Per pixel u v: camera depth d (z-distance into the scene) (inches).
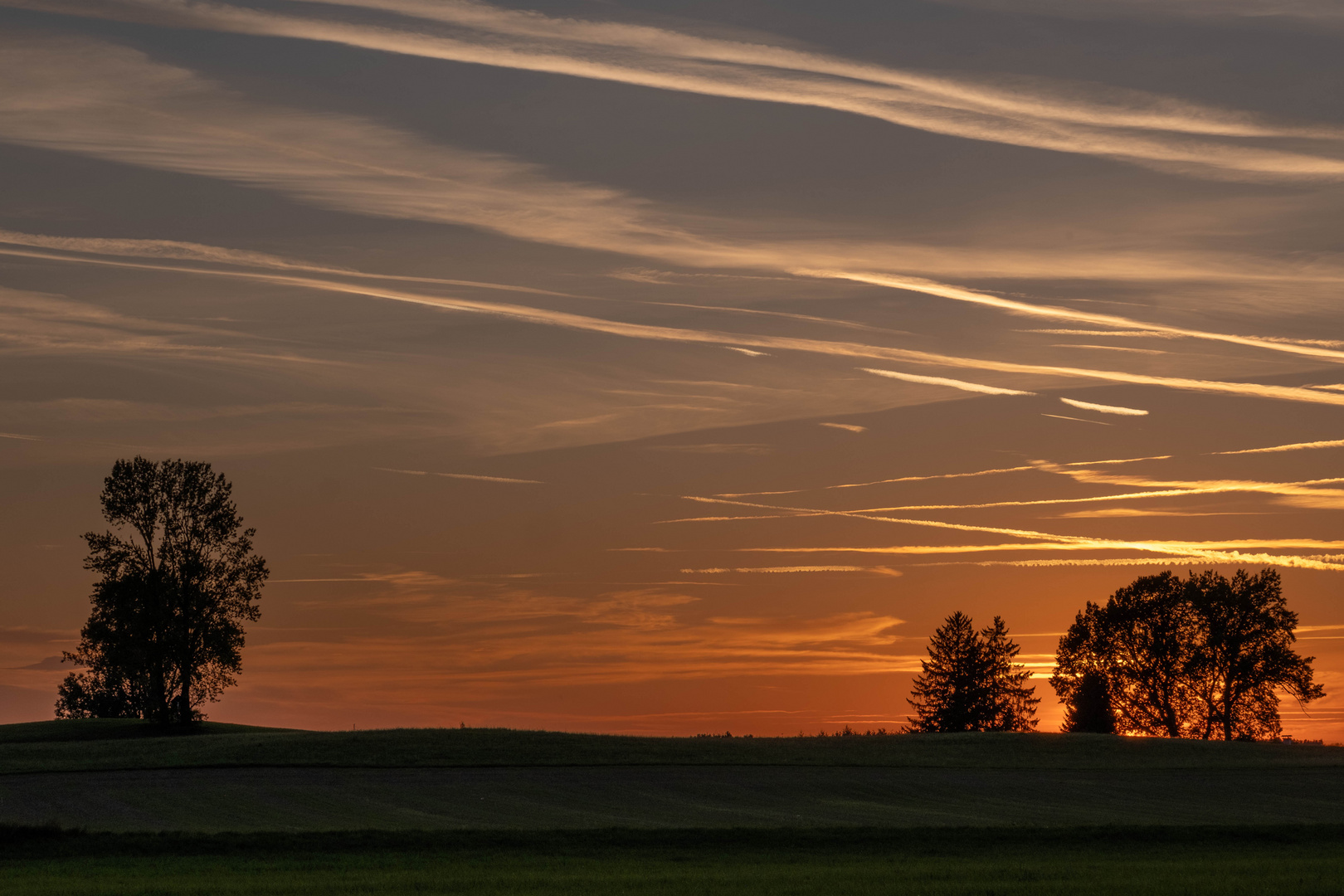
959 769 2367.1
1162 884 1142.3
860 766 2373.3
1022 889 1113.4
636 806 1861.5
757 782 2124.8
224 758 2278.5
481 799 1900.8
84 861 1338.6
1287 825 1710.1
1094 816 1824.6
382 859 1360.7
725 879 1176.8
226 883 1160.2
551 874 1218.0
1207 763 2539.4
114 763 2235.5
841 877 1199.6
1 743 2674.7
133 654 3198.8
